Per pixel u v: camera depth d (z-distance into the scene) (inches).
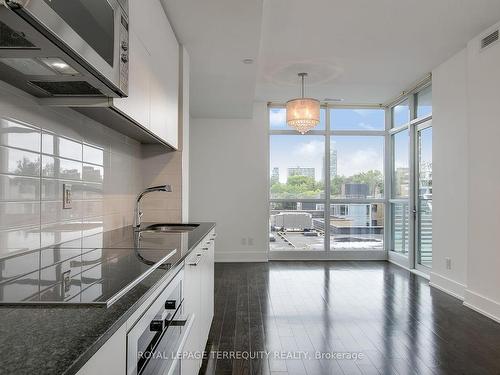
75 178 72.1
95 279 38.0
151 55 80.4
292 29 127.6
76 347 22.1
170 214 117.7
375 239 245.1
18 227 54.1
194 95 183.0
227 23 105.4
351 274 194.4
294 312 129.7
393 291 158.7
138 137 105.2
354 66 164.9
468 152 138.4
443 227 161.3
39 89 54.6
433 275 168.4
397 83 189.9
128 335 30.8
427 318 123.3
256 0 93.2
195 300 74.5
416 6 112.6
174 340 50.8
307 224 244.8
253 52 127.3
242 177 238.4
